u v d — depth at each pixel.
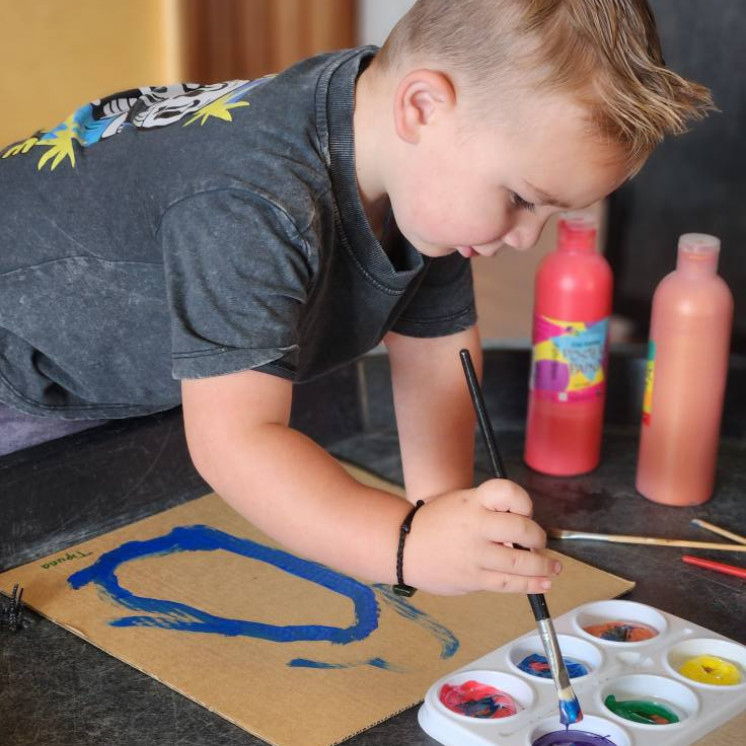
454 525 0.82
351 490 0.86
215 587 1.02
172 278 0.90
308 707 0.86
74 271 1.05
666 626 0.96
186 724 0.84
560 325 1.23
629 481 1.27
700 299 1.16
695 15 2.05
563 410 1.26
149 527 1.12
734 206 2.11
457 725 0.82
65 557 1.06
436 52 0.89
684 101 0.89
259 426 0.86
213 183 0.91
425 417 1.17
